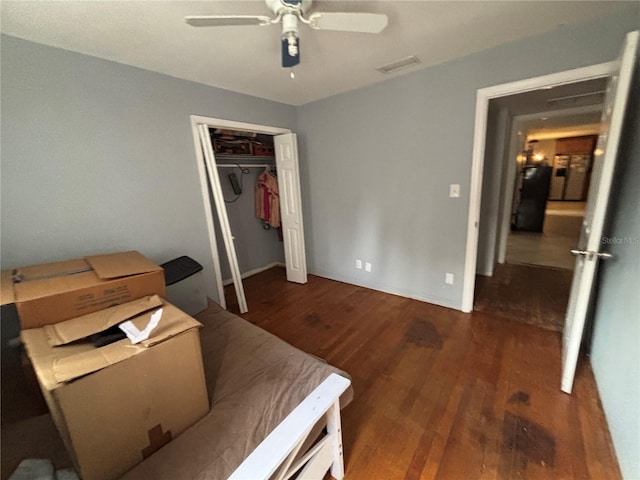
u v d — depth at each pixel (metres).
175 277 1.97
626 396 1.19
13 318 1.56
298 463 0.99
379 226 2.98
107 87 1.88
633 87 1.47
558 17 1.61
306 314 2.71
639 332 1.12
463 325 2.36
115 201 1.99
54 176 1.72
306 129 3.27
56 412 0.83
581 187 8.44
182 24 1.50
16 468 0.93
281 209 3.43
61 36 1.55
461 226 2.45
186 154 2.35
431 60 2.16
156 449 0.98
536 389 1.64
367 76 2.43
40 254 1.71
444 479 1.19
